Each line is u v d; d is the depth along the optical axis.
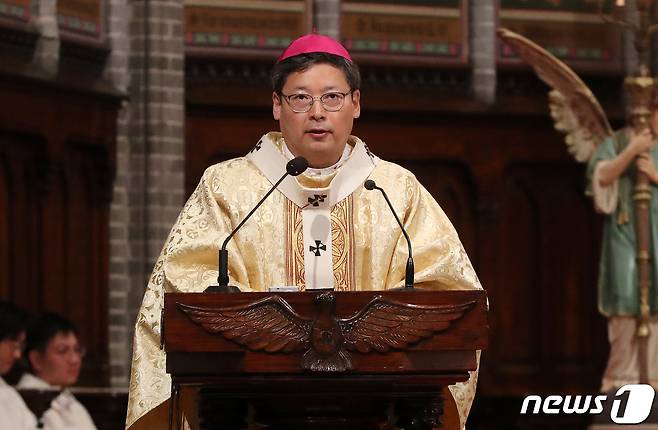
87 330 48.12
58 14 46.94
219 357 11.53
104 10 49.28
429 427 12.01
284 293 11.59
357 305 11.62
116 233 49.22
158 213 49.25
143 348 13.27
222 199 13.80
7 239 45.28
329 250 13.73
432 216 14.00
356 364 11.53
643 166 41.34
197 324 11.48
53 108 46.28
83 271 48.09
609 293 41.81
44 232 46.44
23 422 27.34
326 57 13.48
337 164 13.98
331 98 13.47
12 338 27.17
